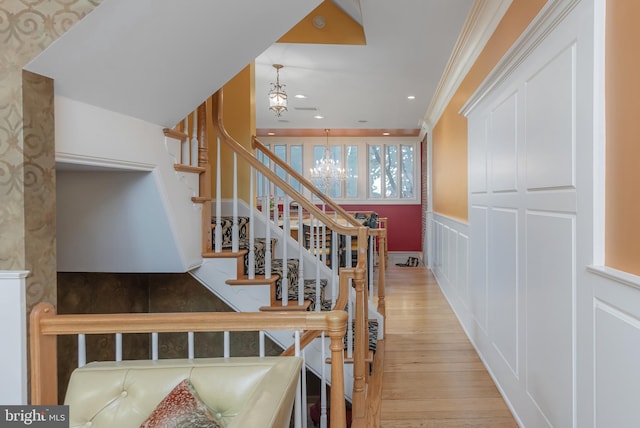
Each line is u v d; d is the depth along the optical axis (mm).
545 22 1655
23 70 1282
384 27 3064
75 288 2486
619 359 1198
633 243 1173
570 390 1510
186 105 1955
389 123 7012
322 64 3906
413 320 3846
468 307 3379
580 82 1426
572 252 1486
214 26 1558
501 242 2369
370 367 2729
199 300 2836
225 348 1440
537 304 1827
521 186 2025
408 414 2172
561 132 1570
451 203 4422
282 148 8469
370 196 8414
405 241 8359
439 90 4738
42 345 1363
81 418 1148
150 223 2137
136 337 2916
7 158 1288
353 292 2701
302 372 1909
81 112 1506
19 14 1270
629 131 1188
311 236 3320
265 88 4805
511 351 2195
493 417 2145
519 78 2049
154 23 1376
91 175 1970
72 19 1258
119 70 1482
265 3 1588
